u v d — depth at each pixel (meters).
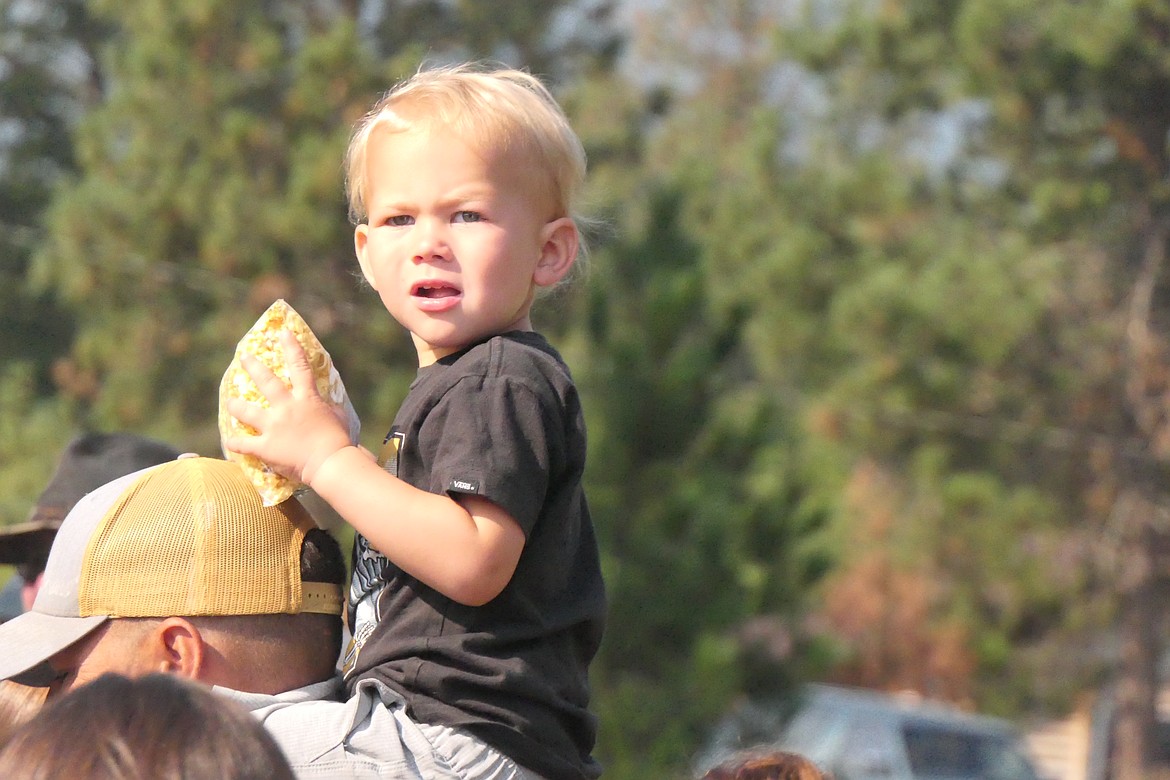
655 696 35.00
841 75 72.38
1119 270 70.94
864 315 63.09
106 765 5.66
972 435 67.75
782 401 62.78
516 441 8.56
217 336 50.19
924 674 74.19
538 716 8.65
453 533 8.30
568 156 9.64
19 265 74.12
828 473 48.88
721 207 66.38
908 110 71.06
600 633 9.32
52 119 86.50
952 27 67.12
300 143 48.72
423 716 8.45
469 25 58.38
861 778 46.72
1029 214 69.69
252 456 8.78
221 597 8.47
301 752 8.05
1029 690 74.12
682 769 34.00
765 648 37.22
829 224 67.00
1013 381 67.81
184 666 8.39
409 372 48.91
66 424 56.41
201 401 54.59
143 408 53.62
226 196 48.38
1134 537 71.38
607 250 39.56
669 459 36.81
